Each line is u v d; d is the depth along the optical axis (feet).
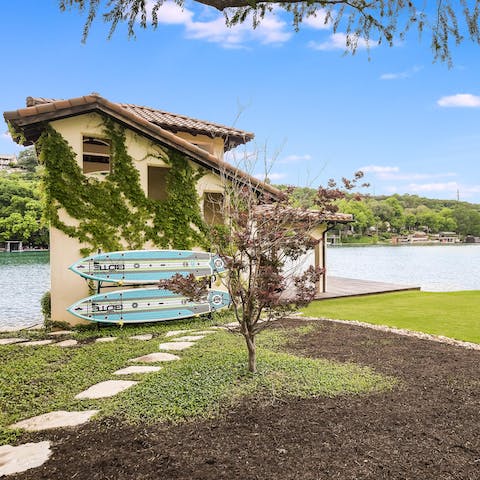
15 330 30.12
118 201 31.86
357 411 13.23
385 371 17.51
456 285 63.77
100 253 30.22
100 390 15.70
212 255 32.94
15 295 54.95
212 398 13.99
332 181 18.33
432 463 10.20
